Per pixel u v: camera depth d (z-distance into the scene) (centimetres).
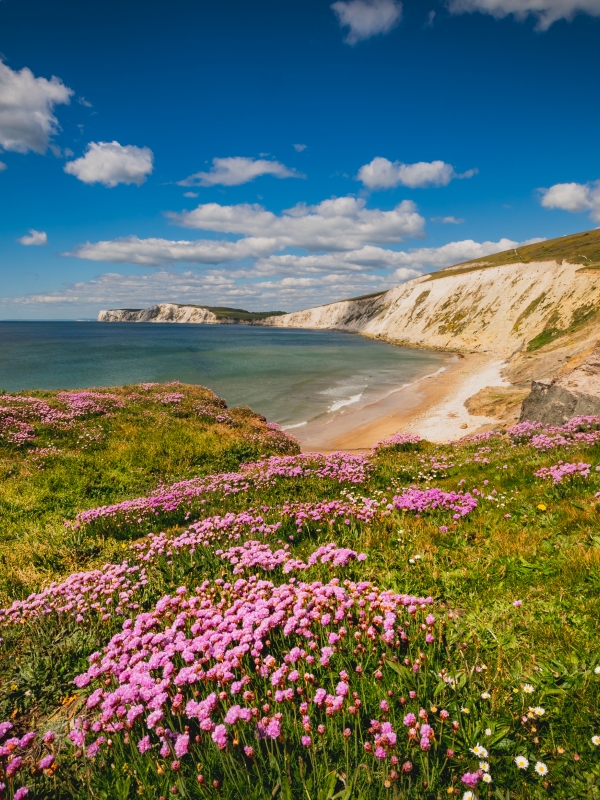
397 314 16762
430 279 17750
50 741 369
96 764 350
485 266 15612
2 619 597
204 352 9994
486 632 453
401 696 364
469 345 10656
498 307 11300
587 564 534
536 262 11581
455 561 618
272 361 8388
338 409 4312
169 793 312
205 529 853
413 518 809
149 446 1923
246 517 859
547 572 543
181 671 386
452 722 333
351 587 501
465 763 311
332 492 1151
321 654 410
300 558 672
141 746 330
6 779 332
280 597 489
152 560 760
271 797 298
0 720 439
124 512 1083
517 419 2838
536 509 773
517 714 345
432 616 439
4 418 2012
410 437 1853
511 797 289
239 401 4616
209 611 489
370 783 298
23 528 1120
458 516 779
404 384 5884
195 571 704
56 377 5791
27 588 746
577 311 8019
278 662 420
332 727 338
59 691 467
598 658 385
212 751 335
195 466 1805
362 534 736
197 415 2514
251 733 343
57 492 1436
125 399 2573
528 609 482
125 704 374
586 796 282
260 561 627
